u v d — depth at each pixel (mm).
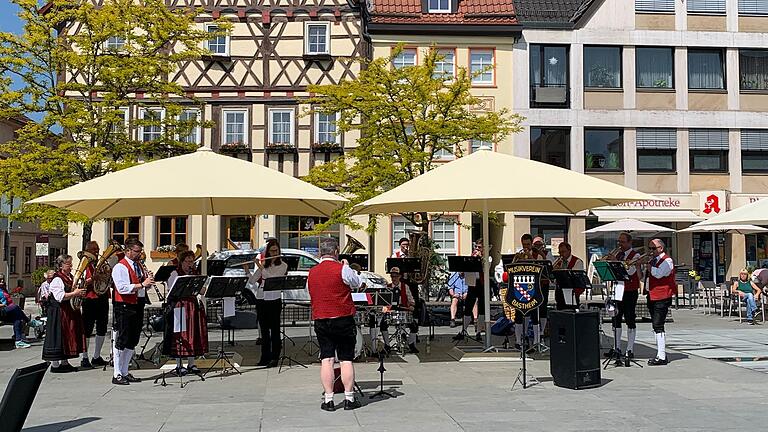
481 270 13195
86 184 10789
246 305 17891
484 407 8445
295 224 26766
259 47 26828
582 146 28172
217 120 26609
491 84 27844
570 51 28312
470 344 14133
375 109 19609
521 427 7473
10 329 18922
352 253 14812
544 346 12961
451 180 11070
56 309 11148
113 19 18406
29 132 18219
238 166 11234
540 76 28344
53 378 10703
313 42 26922
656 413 8102
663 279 11445
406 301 12977
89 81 20359
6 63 18000
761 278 18812
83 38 18422
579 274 11078
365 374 10797
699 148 28797
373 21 27188
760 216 16531
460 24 27547
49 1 18688
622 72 28578
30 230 36281
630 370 10992
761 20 29141
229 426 7625
